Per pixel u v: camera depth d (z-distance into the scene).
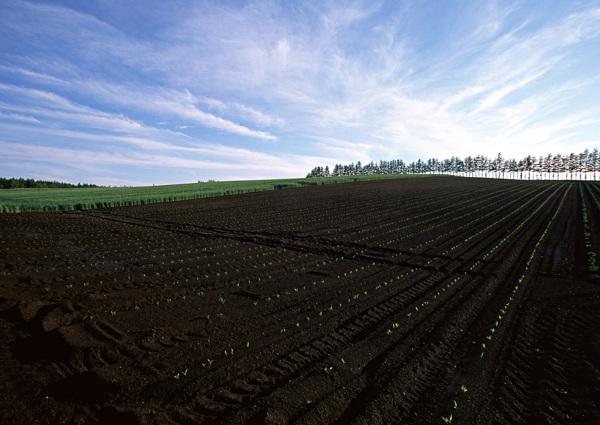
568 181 67.69
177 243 14.82
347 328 6.38
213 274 10.17
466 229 17.86
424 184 53.09
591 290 8.51
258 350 5.52
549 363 5.12
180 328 6.29
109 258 12.02
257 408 4.02
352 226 18.92
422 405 4.20
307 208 26.81
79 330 6.02
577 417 3.96
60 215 23.06
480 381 4.71
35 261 11.24
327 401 4.19
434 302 7.83
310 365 5.05
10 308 6.91
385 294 8.41
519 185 54.56
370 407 4.08
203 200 33.41
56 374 4.74
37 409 4.02
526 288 8.78
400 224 19.48
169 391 4.39
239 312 7.15
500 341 5.88
